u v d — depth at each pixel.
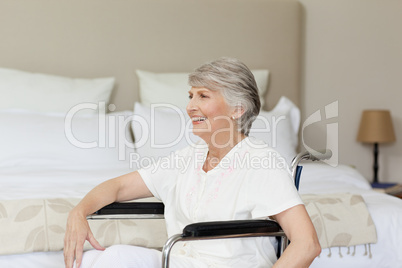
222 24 4.32
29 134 3.30
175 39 4.23
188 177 1.88
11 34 3.92
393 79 4.68
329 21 4.63
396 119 4.70
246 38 4.36
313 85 4.64
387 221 2.46
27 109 3.64
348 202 2.50
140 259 1.59
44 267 2.07
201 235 1.52
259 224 1.60
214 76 1.77
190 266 1.68
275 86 4.40
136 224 2.22
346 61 4.66
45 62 3.99
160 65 4.21
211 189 1.79
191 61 4.27
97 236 2.13
